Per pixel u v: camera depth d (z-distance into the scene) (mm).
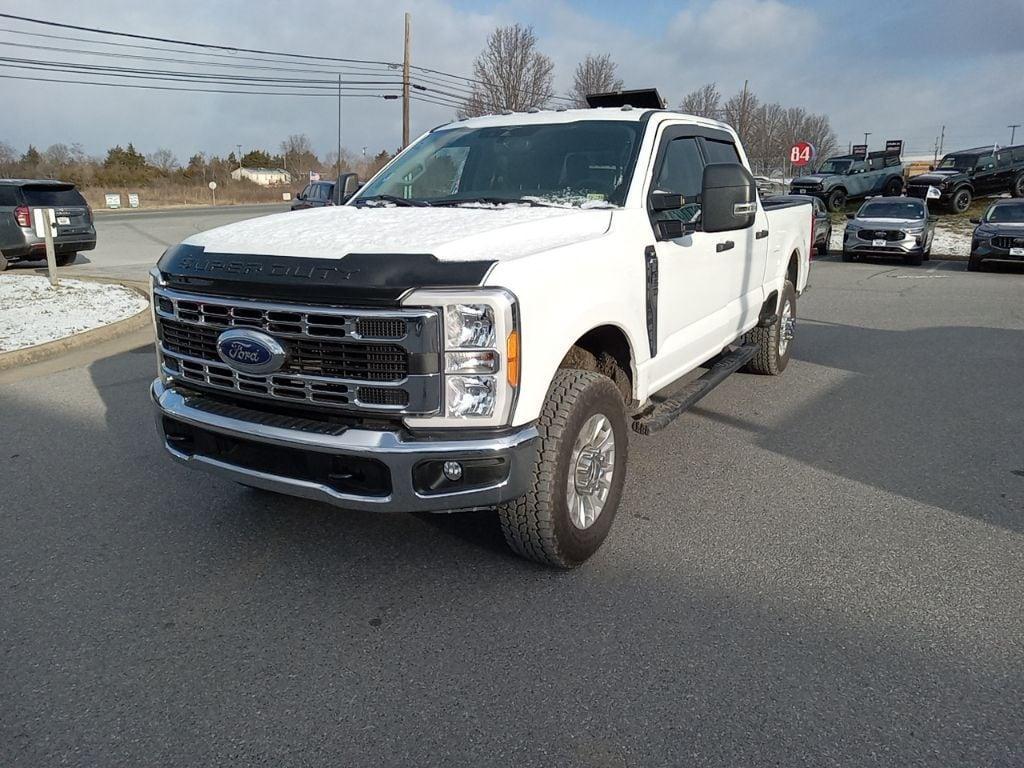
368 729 2596
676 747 2500
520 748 2504
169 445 3629
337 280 2959
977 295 13305
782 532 4016
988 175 28891
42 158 81250
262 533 4016
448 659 2969
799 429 5711
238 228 3758
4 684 2826
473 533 4000
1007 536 3969
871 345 8898
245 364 3164
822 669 2883
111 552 3824
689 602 3352
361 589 3475
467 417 2963
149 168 85375
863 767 2402
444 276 2908
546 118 4809
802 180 29328
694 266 4637
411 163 4945
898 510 4289
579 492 3502
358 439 2984
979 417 6016
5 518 4195
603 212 3908
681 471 4871
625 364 4023
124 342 8727
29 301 10633
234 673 2893
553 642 3070
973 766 2404
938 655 2963
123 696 2764
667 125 4641
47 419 5875
